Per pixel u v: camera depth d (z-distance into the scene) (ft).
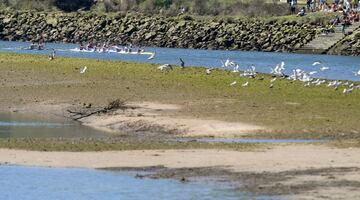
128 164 116.78
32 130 150.10
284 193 99.96
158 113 162.71
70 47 402.52
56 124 158.40
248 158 119.44
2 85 203.41
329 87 196.85
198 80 208.64
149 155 122.42
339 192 99.81
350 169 111.75
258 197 98.68
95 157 121.49
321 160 117.70
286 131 144.56
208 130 146.10
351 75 261.44
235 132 144.15
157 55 354.95
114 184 106.32
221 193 100.94
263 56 372.38
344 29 411.95
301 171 110.73
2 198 100.78
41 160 119.65
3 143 132.16
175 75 217.77
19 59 256.93
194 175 109.81
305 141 135.23
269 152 123.75
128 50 361.92
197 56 358.43
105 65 240.73
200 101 176.35
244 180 106.52
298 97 181.68
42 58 262.06
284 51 416.87
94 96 185.98
